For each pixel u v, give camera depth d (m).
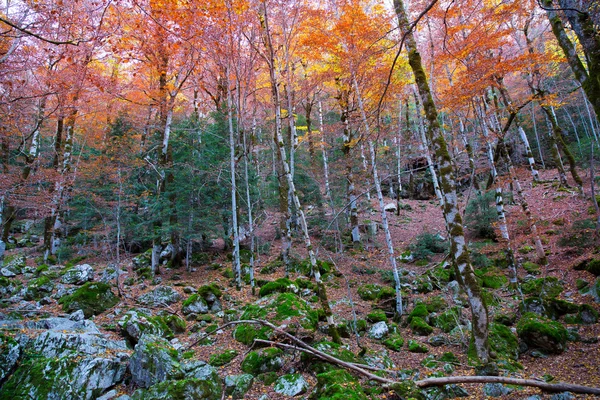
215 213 14.88
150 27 11.57
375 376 5.35
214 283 12.19
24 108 9.84
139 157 15.47
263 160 22.41
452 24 11.30
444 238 16.20
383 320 9.13
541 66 10.59
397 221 20.66
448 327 8.27
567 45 5.44
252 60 12.96
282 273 13.85
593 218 11.62
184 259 16.05
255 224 16.66
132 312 8.05
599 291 8.31
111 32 9.88
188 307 9.78
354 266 13.91
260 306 8.13
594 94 4.62
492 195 15.61
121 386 5.39
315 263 7.50
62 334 5.92
